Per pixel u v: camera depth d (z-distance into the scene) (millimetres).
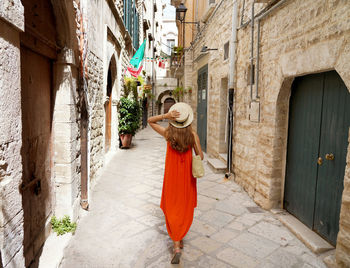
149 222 3354
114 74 7695
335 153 2605
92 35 4535
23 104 2232
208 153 7809
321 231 2840
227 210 3756
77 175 3354
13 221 1644
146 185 4895
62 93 2932
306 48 2770
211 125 7469
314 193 2955
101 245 2797
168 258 2574
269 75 3656
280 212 3559
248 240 2908
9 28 1590
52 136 2973
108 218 3457
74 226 3037
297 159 3326
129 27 9586
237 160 5051
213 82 7207
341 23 2242
